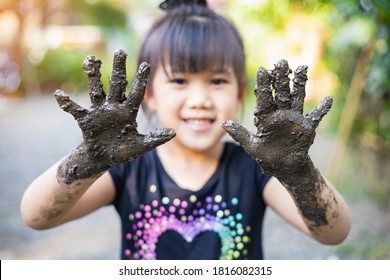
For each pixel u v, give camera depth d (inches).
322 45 73.1
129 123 25.4
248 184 34.5
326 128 97.7
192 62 33.4
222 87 34.1
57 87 235.5
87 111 25.4
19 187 95.7
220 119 33.9
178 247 34.0
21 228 74.6
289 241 65.7
